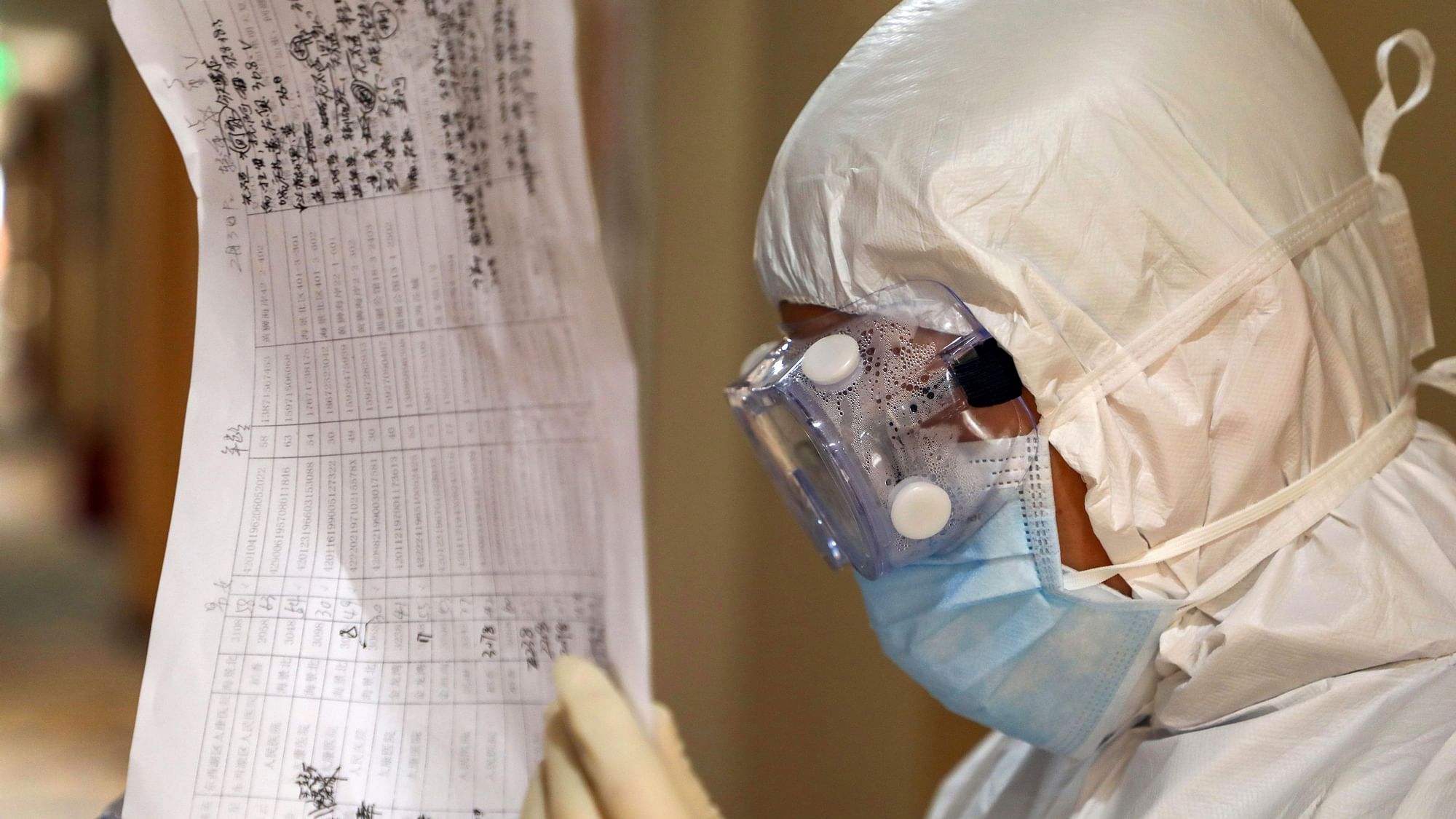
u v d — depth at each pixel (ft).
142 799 1.56
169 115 1.51
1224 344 2.07
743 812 5.78
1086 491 2.16
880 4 4.62
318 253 1.56
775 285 2.49
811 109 2.38
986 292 2.06
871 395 2.19
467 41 1.43
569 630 1.59
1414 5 3.26
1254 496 2.11
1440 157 3.23
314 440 1.61
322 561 1.62
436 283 1.54
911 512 2.15
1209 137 2.08
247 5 1.48
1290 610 2.04
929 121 2.12
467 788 1.64
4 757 8.15
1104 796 2.34
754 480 5.69
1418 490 2.19
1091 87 2.06
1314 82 2.28
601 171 5.82
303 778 1.60
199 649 1.59
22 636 11.05
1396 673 2.03
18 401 25.32
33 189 24.12
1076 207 2.04
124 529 12.87
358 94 1.50
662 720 2.04
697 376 5.81
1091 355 2.06
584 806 1.57
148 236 11.55
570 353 1.47
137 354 11.89
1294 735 2.01
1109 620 2.17
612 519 1.48
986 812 2.87
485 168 1.46
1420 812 1.69
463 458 1.58
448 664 1.64
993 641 2.30
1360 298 2.21
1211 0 2.23
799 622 5.55
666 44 5.66
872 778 5.22
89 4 17.85
